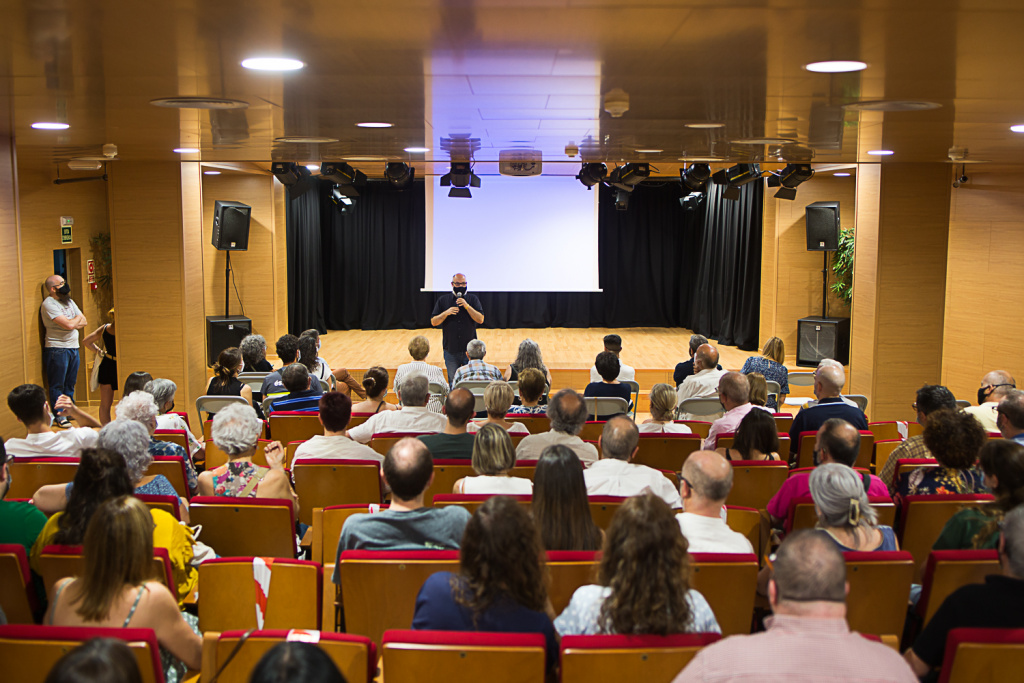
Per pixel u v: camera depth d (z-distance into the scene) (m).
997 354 9.77
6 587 2.50
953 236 10.35
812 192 12.58
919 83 4.30
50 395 9.34
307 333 7.04
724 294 14.73
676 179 14.53
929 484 3.47
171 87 4.37
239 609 2.49
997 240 9.70
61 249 10.24
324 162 8.74
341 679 1.28
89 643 1.36
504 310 16.64
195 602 2.79
